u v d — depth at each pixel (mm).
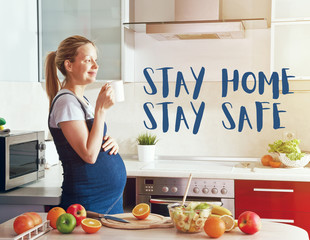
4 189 2344
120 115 3658
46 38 3281
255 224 1497
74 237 1491
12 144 2396
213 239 1456
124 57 3258
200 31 3047
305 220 2850
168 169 3055
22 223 1491
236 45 3441
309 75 3023
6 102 2871
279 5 3025
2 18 2682
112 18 3236
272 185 2877
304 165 3086
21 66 2988
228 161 3479
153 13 3545
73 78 2109
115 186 2135
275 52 3061
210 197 2969
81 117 1991
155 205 3018
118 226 1612
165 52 3559
